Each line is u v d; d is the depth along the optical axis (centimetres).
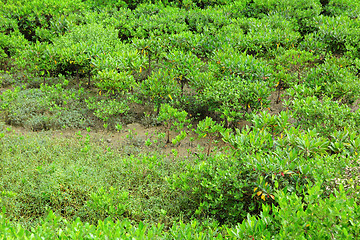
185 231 366
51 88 827
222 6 1306
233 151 510
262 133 539
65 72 976
